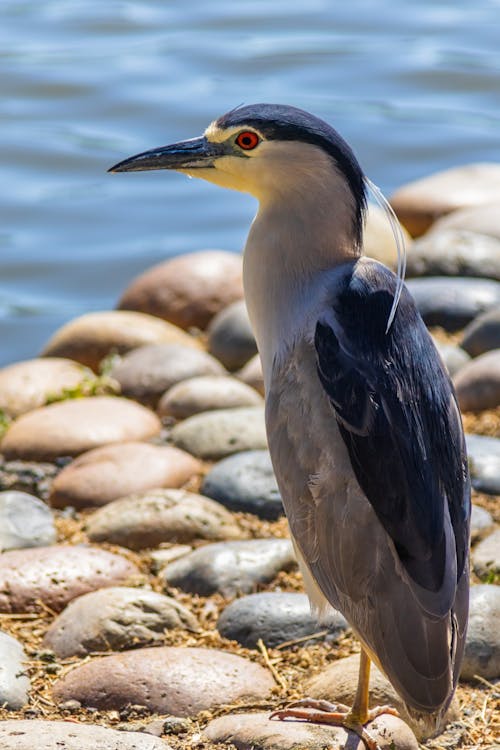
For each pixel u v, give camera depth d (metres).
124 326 15.80
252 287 9.32
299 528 8.43
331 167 9.02
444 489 8.06
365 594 7.92
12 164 23.16
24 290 19.38
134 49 29.03
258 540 10.99
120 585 10.50
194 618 9.98
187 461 12.63
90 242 20.64
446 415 8.33
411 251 17.03
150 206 21.89
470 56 28.48
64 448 13.17
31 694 9.12
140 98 25.67
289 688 9.16
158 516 11.43
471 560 10.70
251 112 9.13
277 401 8.59
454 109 25.61
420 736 8.73
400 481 7.89
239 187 9.40
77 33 30.45
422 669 7.59
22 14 32.31
